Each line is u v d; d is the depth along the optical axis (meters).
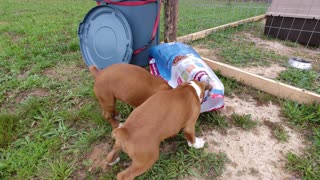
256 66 3.80
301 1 4.72
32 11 7.86
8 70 3.64
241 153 2.26
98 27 3.03
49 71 3.63
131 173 1.73
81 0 10.80
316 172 2.04
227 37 5.11
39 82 3.28
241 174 2.06
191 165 2.15
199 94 2.15
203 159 2.19
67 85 3.25
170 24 3.92
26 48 4.38
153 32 3.09
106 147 2.32
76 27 5.71
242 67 3.77
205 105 2.57
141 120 1.77
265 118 2.68
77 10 8.16
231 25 5.71
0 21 6.36
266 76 3.47
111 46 2.96
